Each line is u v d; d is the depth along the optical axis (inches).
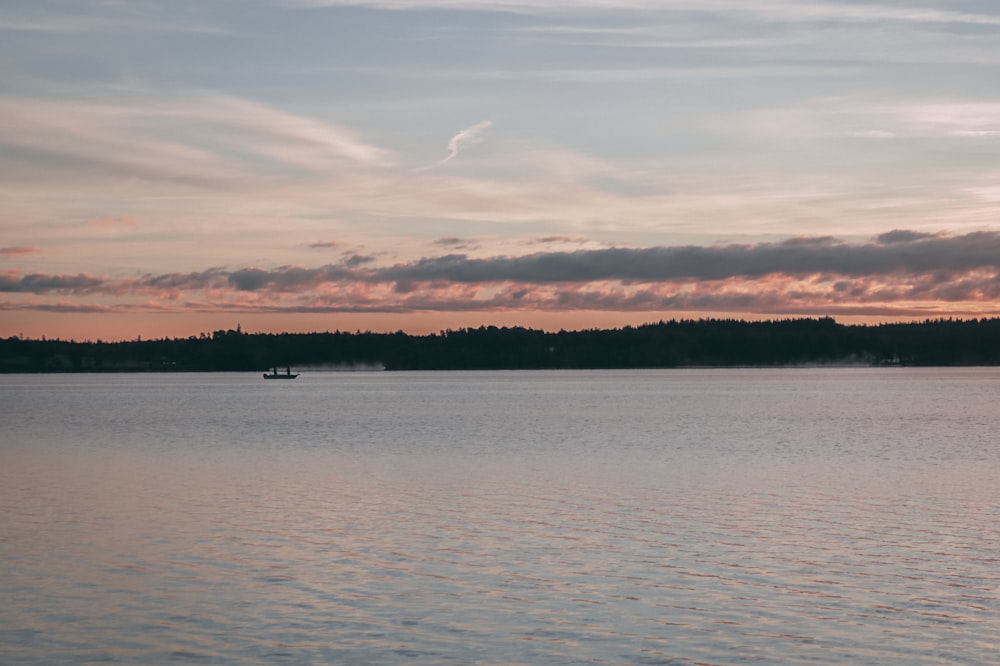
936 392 7091.5
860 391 7500.0
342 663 764.0
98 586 971.9
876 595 936.3
